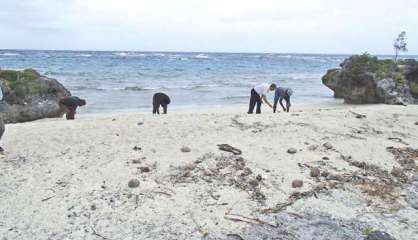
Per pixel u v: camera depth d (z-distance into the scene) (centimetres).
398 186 848
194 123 1211
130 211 704
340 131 1203
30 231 643
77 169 856
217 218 687
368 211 733
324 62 10912
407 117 1480
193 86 3378
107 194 757
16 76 1941
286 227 665
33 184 789
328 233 650
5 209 702
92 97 2556
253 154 961
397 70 2531
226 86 3475
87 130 1118
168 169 865
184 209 712
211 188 790
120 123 1203
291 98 2759
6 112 1762
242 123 1227
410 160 1000
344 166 929
